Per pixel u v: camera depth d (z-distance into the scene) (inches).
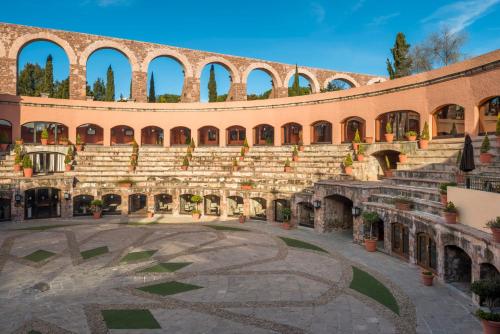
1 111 1593.3
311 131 1654.8
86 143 1835.6
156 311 547.8
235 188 1341.0
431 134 1238.9
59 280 682.2
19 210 1248.2
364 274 717.3
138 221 1282.0
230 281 676.7
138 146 1718.8
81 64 1808.6
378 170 1354.6
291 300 589.3
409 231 778.8
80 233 1076.5
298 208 1212.5
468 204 622.2
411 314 538.3
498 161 885.8
